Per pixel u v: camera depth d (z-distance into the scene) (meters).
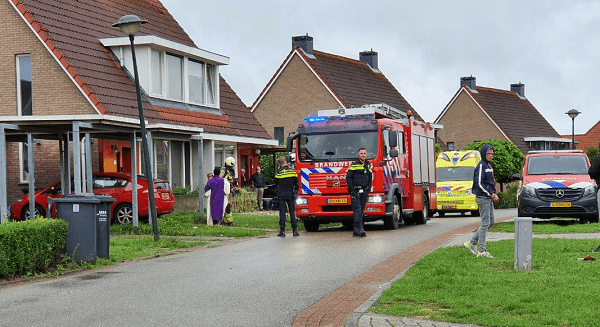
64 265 13.52
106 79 28.36
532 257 12.97
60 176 26.09
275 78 55.09
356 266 13.14
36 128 21.06
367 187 19.77
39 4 28.58
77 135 19.72
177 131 23.36
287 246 17.11
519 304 8.69
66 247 13.74
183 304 9.70
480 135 74.25
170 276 12.35
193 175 33.19
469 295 9.48
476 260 13.01
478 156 36.59
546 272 11.35
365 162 19.78
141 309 9.41
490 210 13.59
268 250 16.25
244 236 20.56
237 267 13.33
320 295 10.22
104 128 20.95
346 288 10.63
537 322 7.86
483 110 73.88
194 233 20.55
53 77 27.28
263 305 9.54
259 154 44.94
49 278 12.46
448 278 10.84
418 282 10.60
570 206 22.02
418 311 8.61
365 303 9.33
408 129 23.88
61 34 28.22
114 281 11.95
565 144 85.31
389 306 9.04
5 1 27.72
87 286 11.48
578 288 9.77
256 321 8.57
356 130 21.69
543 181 22.52
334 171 21.62
